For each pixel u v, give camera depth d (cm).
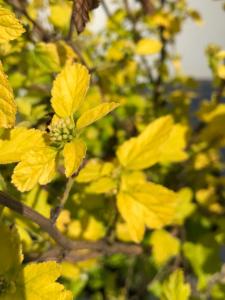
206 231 48
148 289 49
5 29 17
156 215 25
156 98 56
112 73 45
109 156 43
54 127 20
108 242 32
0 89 17
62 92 21
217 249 44
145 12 50
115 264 56
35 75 36
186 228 48
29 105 29
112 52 44
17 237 21
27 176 19
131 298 53
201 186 49
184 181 48
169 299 27
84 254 32
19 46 30
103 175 27
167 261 48
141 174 28
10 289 20
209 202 46
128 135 50
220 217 49
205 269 43
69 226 34
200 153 47
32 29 32
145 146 27
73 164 19
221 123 41
